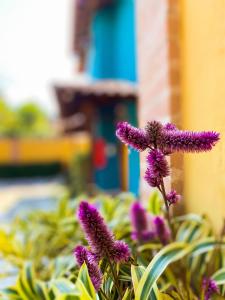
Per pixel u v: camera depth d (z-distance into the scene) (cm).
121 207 223
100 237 90
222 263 146
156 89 208
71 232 215
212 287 110
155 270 107
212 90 132
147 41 235
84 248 94
